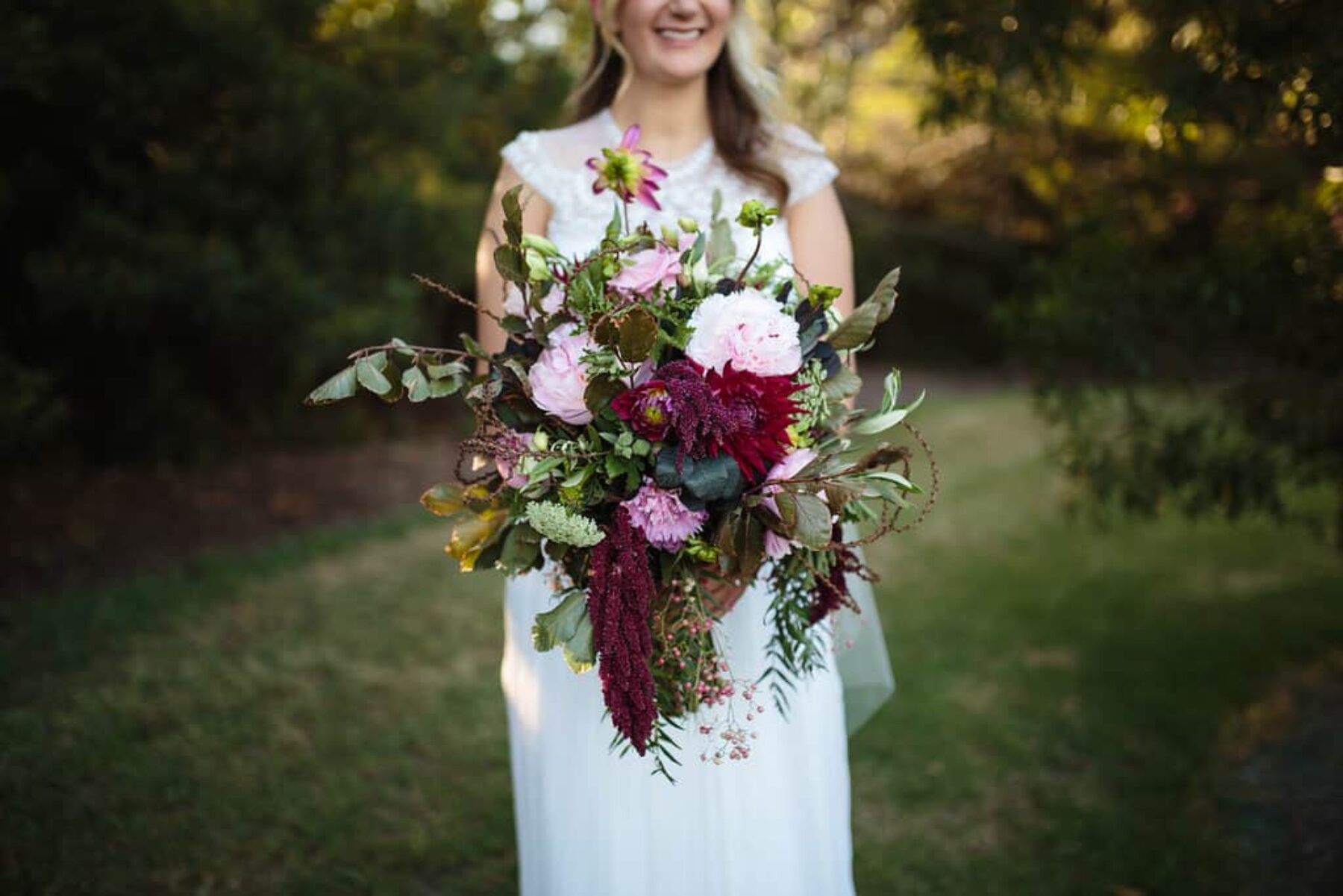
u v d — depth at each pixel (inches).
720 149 79.8
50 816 110.5
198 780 119.6
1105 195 140.4
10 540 199.6
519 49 312.5
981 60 115.0
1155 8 115.6
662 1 74.2
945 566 205.6
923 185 579.5
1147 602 181.6
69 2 189.9
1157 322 129.7
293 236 238.4
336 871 104.7
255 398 278.7
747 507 60.9
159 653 154.7
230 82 217.0
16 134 212.4
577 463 60.2
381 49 247.9
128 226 210.7
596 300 60.3
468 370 63.2
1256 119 102.6
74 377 245.1
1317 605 176.7
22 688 140.4
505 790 120.6
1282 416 131.1
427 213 259.3
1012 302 139.9
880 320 63.8
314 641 161.9
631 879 71.3
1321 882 101.0
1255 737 131.5
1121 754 128.4
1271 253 119.3
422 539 218.2
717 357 58.9
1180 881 102.5
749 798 70.9
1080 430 143.4
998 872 105.7
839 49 258.4
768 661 72.2
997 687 148.2
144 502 231.1
